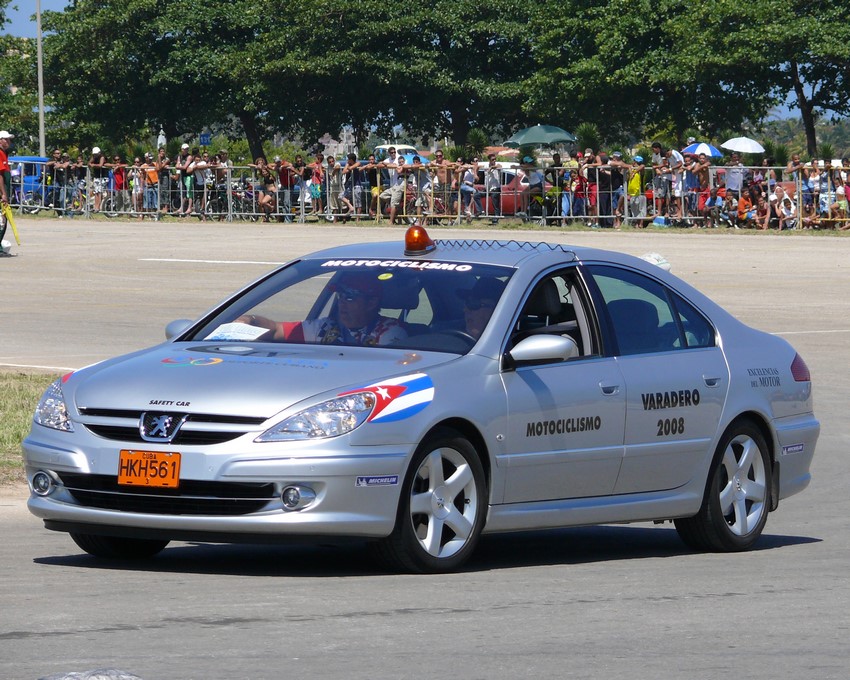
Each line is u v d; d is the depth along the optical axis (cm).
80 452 1802
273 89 17088
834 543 2330
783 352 2353
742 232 9031
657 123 16562
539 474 1955
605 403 2030
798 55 14838
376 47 16925
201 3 17388
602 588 1817
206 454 1736
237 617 1554
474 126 17662
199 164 10388
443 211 9625
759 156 10738
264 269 7119
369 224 9681
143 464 1761
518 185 9438
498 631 1520
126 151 11956
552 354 1908
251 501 1730
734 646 1491
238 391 1781
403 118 17462
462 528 1864
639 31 15612
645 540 2350
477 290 2022
